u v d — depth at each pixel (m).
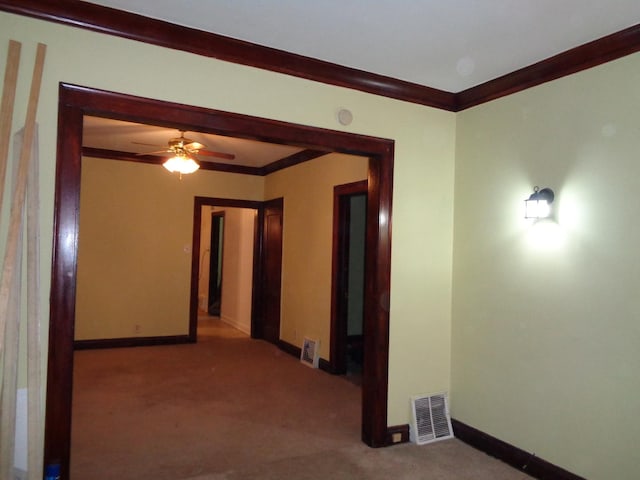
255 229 7.43
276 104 3.06
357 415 4.04
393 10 2.47
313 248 5.91
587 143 2.80
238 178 7.30
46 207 2.42
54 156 2.44
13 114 2.34
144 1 2.44
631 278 2.54
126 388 4.68
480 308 3.49
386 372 3.46
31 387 2.26
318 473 2.98
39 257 2.36
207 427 3.71
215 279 9.93
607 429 2.63
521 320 3.17
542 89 3.10
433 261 3.68
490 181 3.46
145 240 6.76
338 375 5.30
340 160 5.41
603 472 2.64
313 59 3.10
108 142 5.96
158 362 5.75
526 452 3.08
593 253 2.74
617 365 2.59
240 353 6.32
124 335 6.63
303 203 6.20
